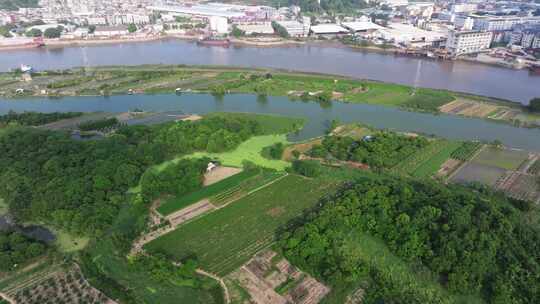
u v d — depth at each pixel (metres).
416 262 110.69
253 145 189.00
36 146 173.88
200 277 108.75
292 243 114.56
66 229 127.81
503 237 112.44
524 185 154.75
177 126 194.88
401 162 170.62
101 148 170.50
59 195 135.25
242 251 118.50
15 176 148.88
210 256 116.69
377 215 127.44
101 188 143.75
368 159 166.38
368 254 115.12
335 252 115.38
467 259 104.50
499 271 104.19
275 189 151.50
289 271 110.88
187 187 147.88
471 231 111.62
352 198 132.25
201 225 130.75
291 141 194.62
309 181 156.75
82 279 108.81
